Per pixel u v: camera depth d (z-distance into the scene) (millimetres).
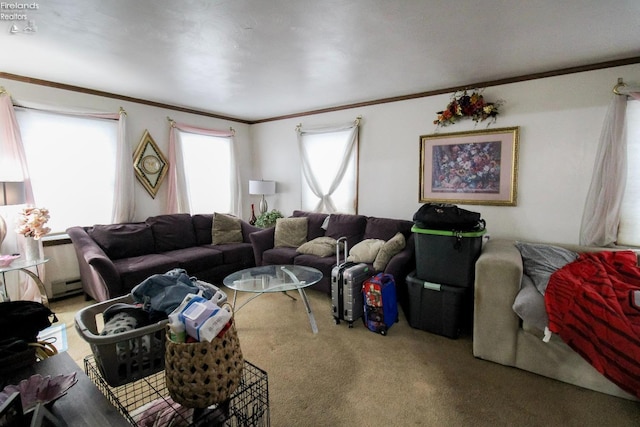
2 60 2529
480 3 1719
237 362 920
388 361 2064
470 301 2457
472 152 3219
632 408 1600
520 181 3002
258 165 5188
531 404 1647
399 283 2750
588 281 1941
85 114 3301
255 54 2414
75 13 1799
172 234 3693
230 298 3248
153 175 3926
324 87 3299
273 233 3961
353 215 3775
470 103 3088
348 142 4035
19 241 2883
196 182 4430
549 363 1846
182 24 1940
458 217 2307
